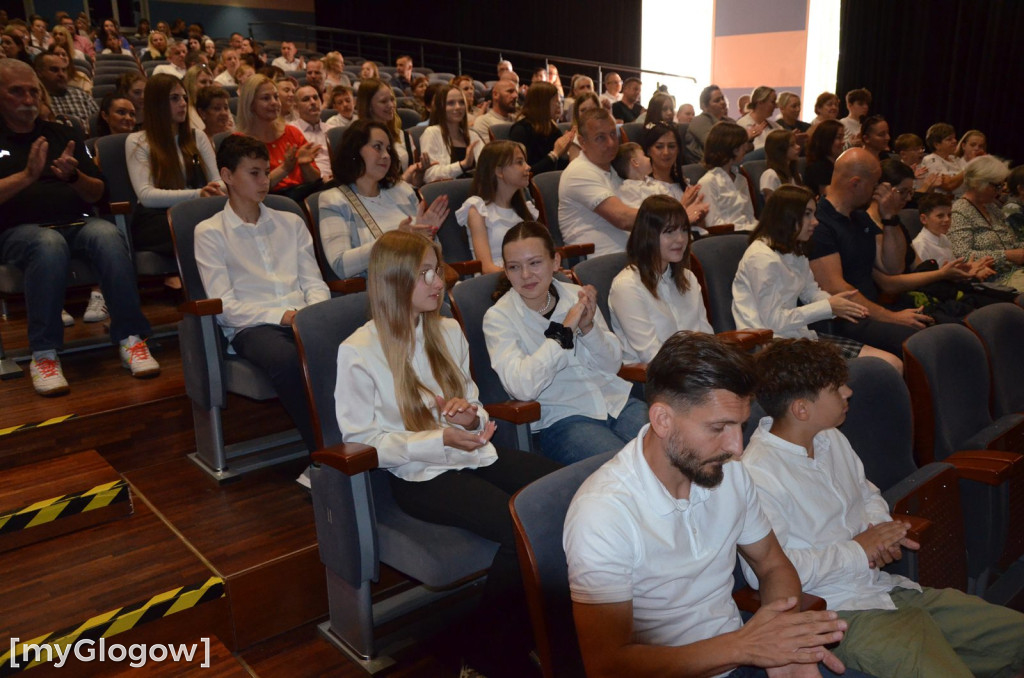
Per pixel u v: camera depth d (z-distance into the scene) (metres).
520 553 1.29
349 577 1.80
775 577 1.38
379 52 12.92
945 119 7.02
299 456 2.62
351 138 2.80
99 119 3.55
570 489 1.36
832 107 6.03
